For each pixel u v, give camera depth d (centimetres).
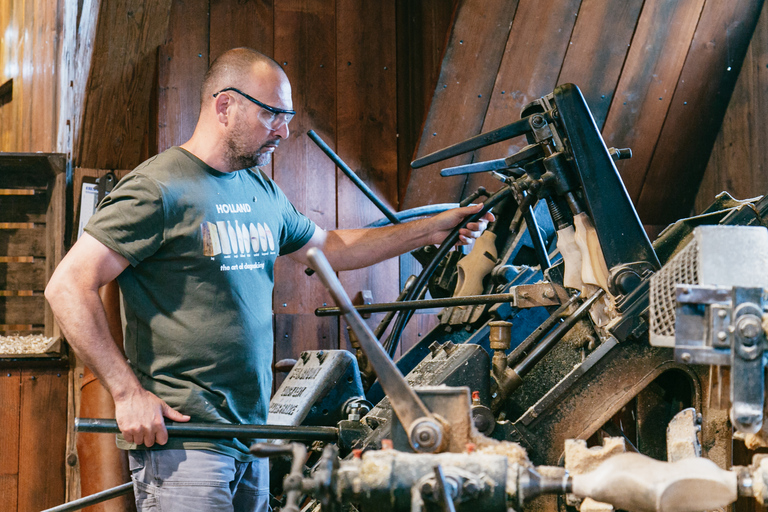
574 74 385
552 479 117
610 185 220
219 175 214
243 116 210
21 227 356
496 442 125
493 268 310
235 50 216
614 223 218
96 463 297
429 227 260
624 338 205
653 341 137
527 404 224
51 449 342
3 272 354
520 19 365
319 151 386
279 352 374
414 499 114
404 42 399
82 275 190
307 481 114
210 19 367
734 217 212
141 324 202
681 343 125
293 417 264
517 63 375
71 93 369
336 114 389
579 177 220
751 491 114
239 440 206
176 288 201
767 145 378
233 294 206
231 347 204
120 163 366
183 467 192
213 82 213
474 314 305
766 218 212
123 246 194
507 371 215
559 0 365
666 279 141
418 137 387
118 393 188
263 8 377
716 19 382
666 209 434
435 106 376
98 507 295
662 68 390
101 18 324
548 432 204
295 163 382
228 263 206
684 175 424
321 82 387
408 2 400
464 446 125
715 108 406
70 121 365
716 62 393
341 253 257
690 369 206
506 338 216
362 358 326
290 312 379
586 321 229
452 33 359
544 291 239
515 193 233
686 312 125
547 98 233
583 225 224
